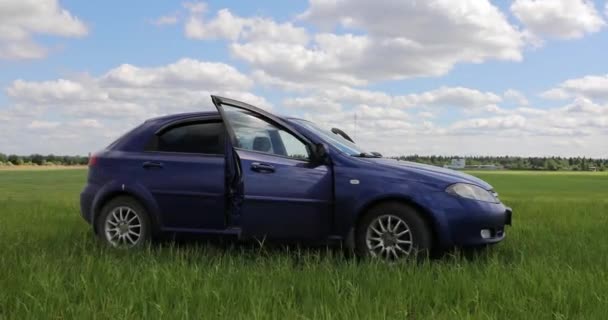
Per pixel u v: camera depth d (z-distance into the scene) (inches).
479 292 173.2
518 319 151.9
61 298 164.2
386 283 183.8
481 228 235.9
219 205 252.8
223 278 189.2
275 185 244.8
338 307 157.2
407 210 234.1
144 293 168.6
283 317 149.4
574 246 273.3
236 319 147.0
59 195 929.5
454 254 234.2
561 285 179.6
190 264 222.7
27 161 4431.6
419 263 219.9
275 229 245.6
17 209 485.1
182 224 259.6
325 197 242.2
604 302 163.2
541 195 1115.9
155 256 239.5
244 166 248.4
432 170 247.3
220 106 248.4
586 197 1019.9
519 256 251.4
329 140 255.9
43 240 290.7
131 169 269.1
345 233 240.8
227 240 253.3
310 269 206.4
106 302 162.6
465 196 236.1
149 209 261.9
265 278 190.1
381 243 236.8
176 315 149.5
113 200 270.8
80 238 299.7
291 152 251.6
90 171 280.4
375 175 239.8
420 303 167.8
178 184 258.5
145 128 277.0
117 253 247.4
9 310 159.5
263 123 255.6
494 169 5610.2
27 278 187.9
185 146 265.6
